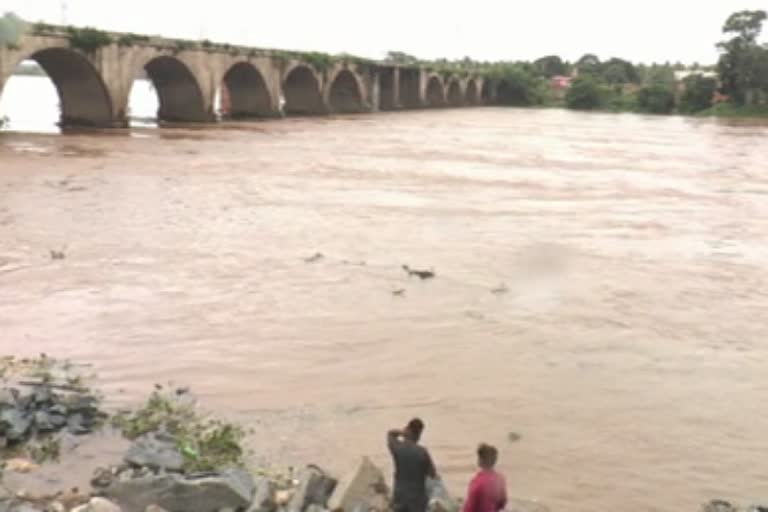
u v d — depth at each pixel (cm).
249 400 1630
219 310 2227
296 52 10212
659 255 3175
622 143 8800
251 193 4131
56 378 1642
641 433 1568
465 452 1445
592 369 1916
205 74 8181
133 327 2050
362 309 2297
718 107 16138
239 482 1182
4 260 2605
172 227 3225
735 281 2819
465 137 8588
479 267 2841
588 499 1302
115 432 1414
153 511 1080
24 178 4109
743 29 16088
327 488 1188
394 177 5041
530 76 19075
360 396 1683
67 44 6312
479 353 1983
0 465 1252
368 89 12562
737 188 5253
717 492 1353
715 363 1998
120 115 7062
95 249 2814
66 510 1104
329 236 3219
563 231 3562
